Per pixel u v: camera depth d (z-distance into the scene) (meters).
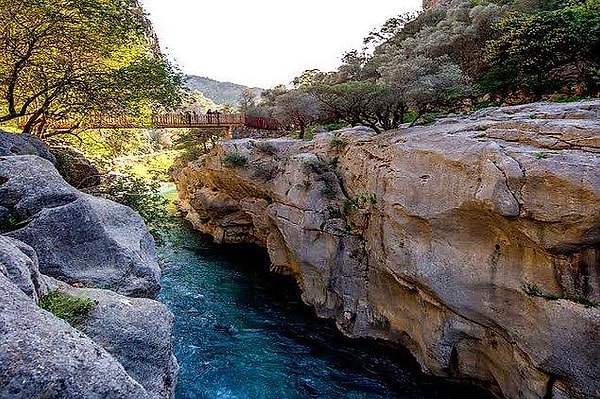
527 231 9.02
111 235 8.05
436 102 18.16
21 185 7.60
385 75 19.47
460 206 10.35
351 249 16.16
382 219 14.23
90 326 5.33
